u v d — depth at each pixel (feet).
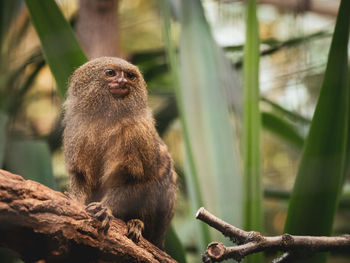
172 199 18.43
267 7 28.12
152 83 26.71
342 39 14.43
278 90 24.12
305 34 21.77
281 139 26.21
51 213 11.67
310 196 14.53
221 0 21.49
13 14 21.45
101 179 17.21
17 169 19.90
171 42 17.94
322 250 12.67
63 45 16.83
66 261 12.16
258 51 16.43
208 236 16.69
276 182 27.58
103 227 12.88
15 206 11.13
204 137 18.20
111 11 24.09
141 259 14.02
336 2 28.04
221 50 22.41
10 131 22.66
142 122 17.49
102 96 17.57
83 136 17.40
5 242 11.41
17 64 24.26
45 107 28.96
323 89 14.62
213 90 18.93
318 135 14.60
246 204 15.75
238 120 21.62
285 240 12.42
